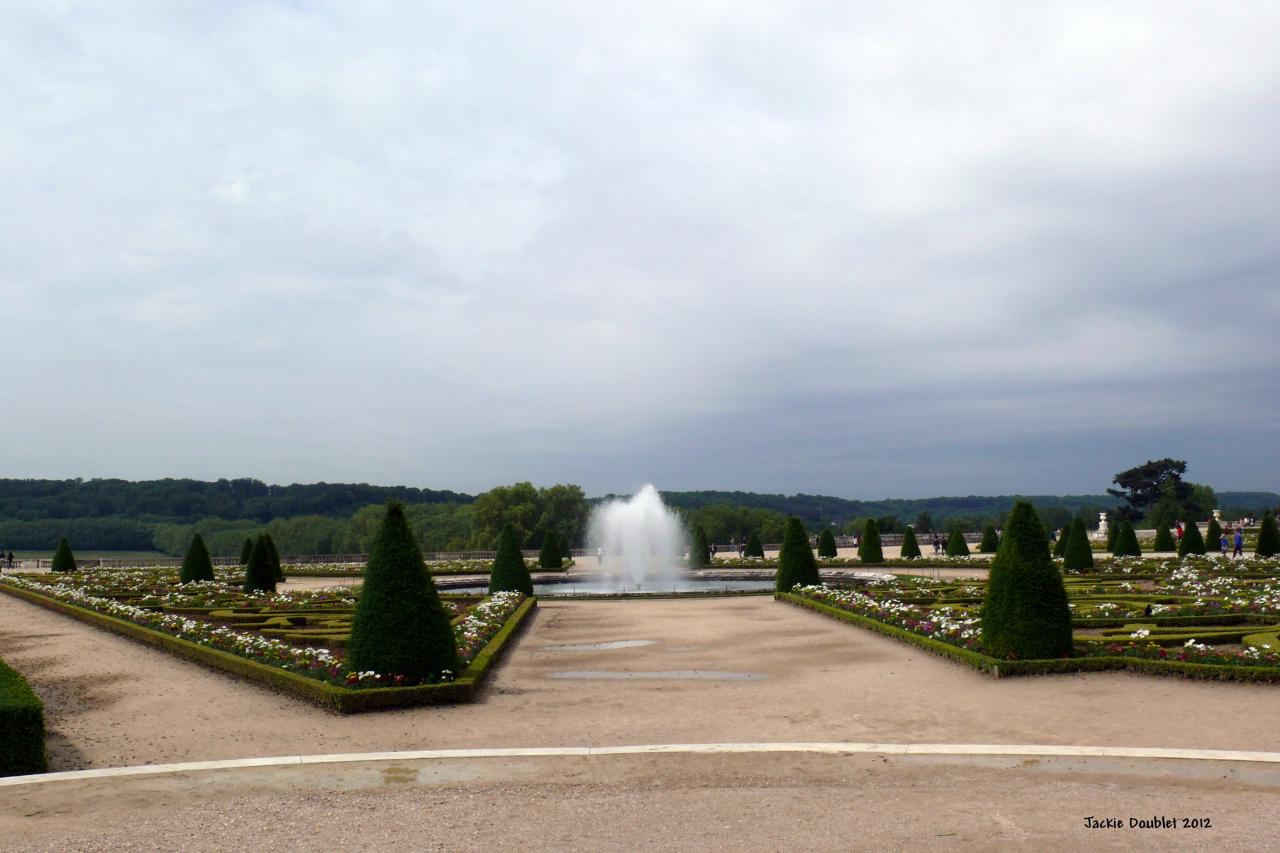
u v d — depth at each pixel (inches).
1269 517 2171.5
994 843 399.2
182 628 1059.9
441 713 703.1
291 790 491.8
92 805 469.7
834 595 1349.7
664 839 411.2
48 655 1008.2
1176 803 449.1
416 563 783.1
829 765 525.0
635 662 938.7
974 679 802.2
